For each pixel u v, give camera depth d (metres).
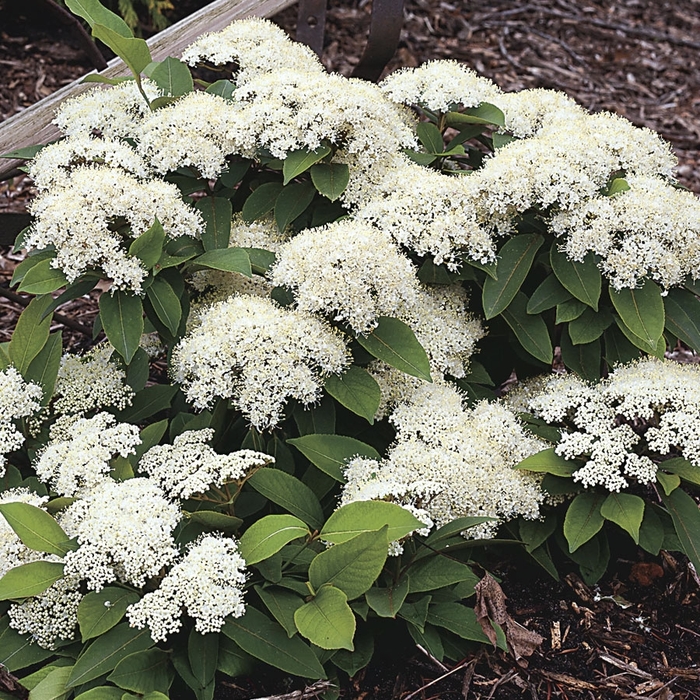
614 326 1.46
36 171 1.43
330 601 1.28
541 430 1.43
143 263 1.37
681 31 3.22
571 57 2.87
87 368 1.43
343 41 2.60
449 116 1.53
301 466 1.44
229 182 1.47
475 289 1.49
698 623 1.41
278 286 1.42
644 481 1.38
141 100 1.50
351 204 1.46
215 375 1.36
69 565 1.29
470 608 1.36
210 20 1.65
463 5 3.01
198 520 1.33
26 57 2.29
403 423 1.40
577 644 1.38
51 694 1.27
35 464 1.39
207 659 1.29
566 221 1.42
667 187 1.45
